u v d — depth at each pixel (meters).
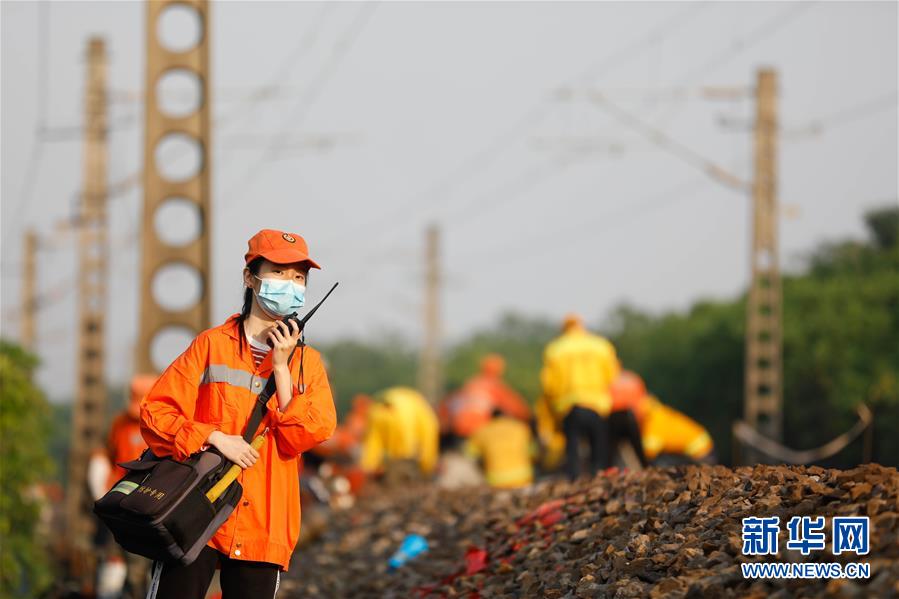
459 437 61.44
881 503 17.73
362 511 49.53
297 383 18.88
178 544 17.72
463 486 49.78
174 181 52.59
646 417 52.34
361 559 37.22
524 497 33.88
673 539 20.75
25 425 45.00
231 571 18.66
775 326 105.31
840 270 180.75
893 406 148.25
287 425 18.47
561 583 21.59
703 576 18.41
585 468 50.88
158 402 18.52
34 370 46.84
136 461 18.83
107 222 102.62
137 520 17.56
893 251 176.00
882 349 156.00
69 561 53.66
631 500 24.25
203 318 52.31
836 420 154.25
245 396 18.58
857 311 158.75
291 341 18.50
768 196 104.31
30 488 45.94
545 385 46.34
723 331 191.00
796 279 178.62
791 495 19.94
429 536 35.44
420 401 62.75
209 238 52.50
